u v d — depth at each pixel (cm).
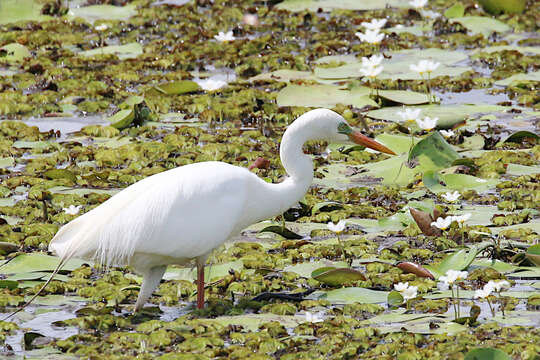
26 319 879
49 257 1016
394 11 2581
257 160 1316
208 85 1493
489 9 2520
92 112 1728
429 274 959
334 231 1001
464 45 2228
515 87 1811
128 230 862
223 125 1642
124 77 1944
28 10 2531
